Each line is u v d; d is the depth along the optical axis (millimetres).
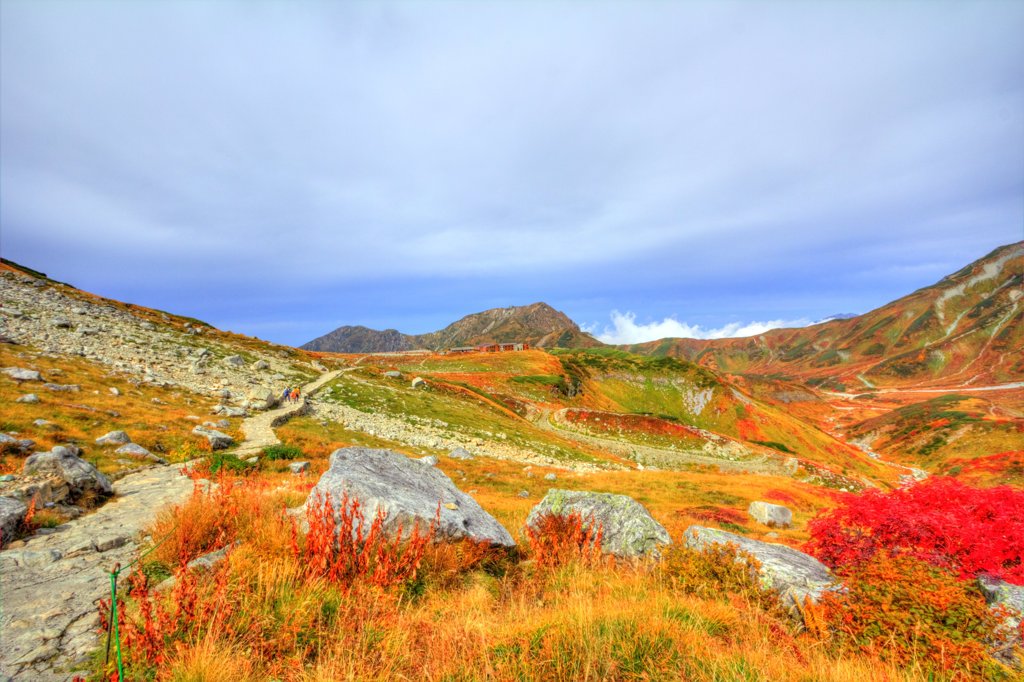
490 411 74500
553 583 7812
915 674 5320
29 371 23500
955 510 8109
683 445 91000
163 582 6047
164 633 4422
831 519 8930
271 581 5531
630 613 5660
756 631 5965
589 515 10352
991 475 111562
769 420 147000
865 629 6031
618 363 168250
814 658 5652
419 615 5762
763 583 7516
